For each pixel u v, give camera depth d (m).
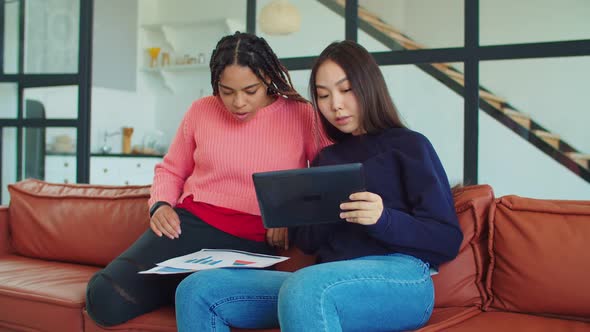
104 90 5.86
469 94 3.38
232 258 1.39
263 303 1.22
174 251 1.52
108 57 5.84
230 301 1.20
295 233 1.51
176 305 1.20
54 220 2.18
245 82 1.50
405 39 3.51
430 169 1.27
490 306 1.42
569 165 3.41
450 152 3.49
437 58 3.42
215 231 1.57
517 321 1.29
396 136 1.35
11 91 3.87
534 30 3.26
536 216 1.40
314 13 3.70
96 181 5.01
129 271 1.45
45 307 1.60
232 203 1.58
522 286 1.36
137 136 6.35
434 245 1.22
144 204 2.07
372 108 1.34
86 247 2.09
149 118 6.52
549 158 3.43
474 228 1.47
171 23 6.11
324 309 1.03
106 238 2.07
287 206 1.16
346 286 1.07
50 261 2.17
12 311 1.68
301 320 1.01
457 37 3.39
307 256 1.62
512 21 3.28
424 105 3.52
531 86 3.36
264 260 1.37
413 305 1.16
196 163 1.68
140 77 6.34
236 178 1.58
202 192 1.61
